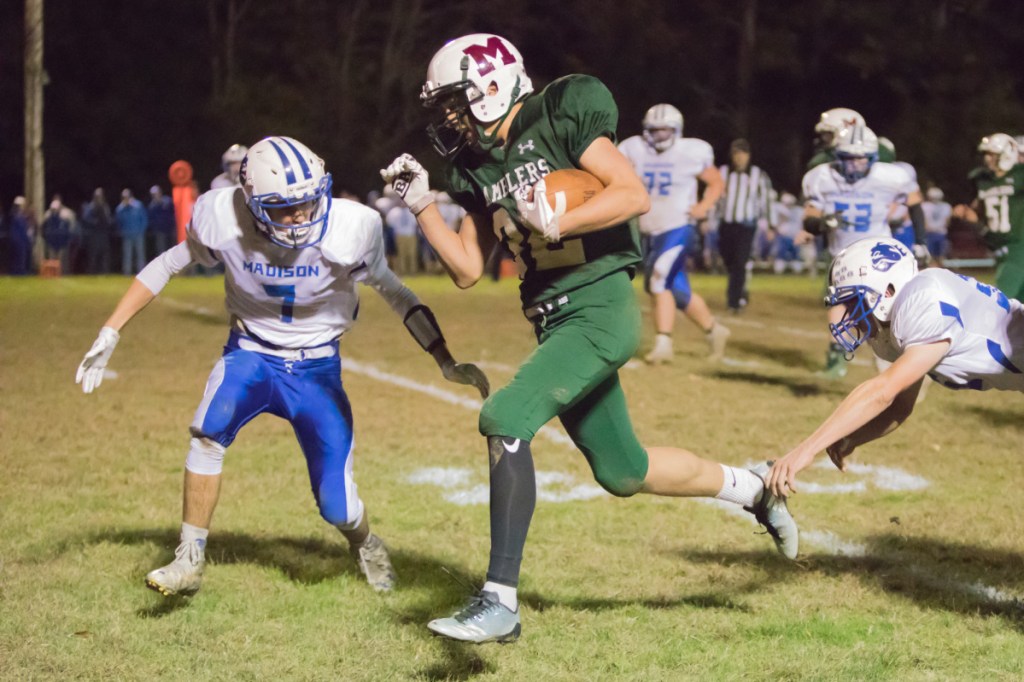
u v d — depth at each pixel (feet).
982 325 15.57
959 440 30.14
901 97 156.46
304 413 17.10
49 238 98.07
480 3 160.35
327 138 157.48
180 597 17.37
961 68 154.71
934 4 155.53
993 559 19.90
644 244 42.93
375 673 14.87
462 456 27.86
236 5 157.89
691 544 20.72
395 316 62.03
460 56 14.88
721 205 62.39
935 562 19.77
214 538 20.72
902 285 15.48
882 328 15.83
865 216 34.55
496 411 14.69
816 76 155.94
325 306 16.93
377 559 18.08
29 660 15.01
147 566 18.85
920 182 155.02
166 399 34.94
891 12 153.69
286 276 16.46
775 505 17.06
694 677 14.83
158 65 145.28
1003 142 34.14
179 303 67.92
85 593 17.49
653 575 18.94
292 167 15.65
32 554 19.48
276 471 25.85
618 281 15.46
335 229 16.47
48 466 26.14
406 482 25.25
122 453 27.61
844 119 35.42
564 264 15.34
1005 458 28.07
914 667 15.15
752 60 153.99
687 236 42.06
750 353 46.57
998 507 23.43
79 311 61.98
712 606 17.54
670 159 41.50
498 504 14.35
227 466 26.21
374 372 40.96
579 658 15.40
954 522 22.22
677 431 30.71
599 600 17.75
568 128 14.92
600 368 15.14
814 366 42.98
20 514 21.99
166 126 143.84
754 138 155.53
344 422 17.29
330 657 15.31
